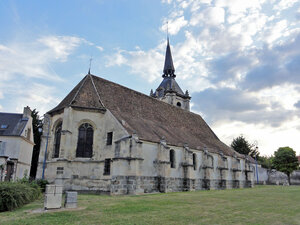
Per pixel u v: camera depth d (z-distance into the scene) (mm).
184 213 12125
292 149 66188
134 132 24531
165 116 37875
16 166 34781
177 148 29578
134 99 34781
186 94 56531
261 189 33094
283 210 13531
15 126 37875
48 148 27375
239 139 76750
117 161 23328
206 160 33000
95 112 27375
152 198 19125
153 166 26172
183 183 29016
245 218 11047
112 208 13453
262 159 89500
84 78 31500
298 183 63281
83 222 9898
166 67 58844
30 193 15484
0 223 9750
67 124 25406
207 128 47406
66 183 24078
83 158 25891
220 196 21109
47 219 10445
